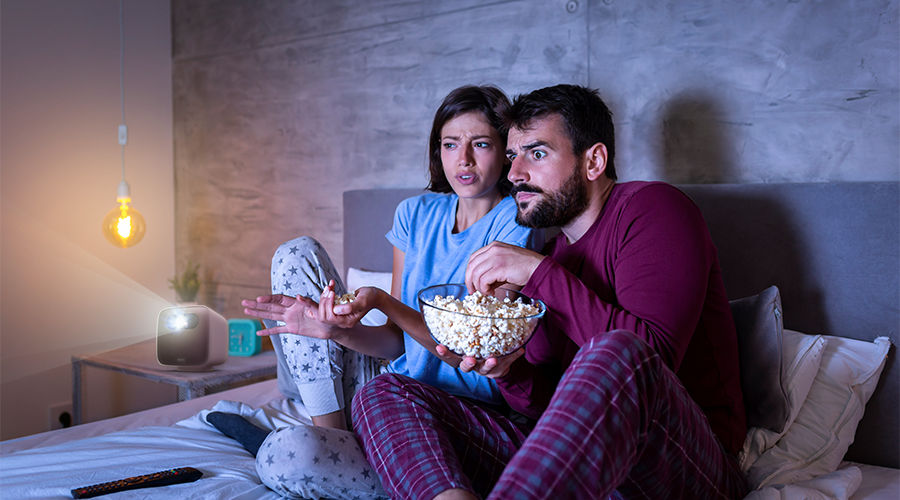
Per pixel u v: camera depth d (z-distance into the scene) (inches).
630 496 38.0
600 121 51.1
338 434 48.7
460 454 46.2
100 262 120.5
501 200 61.0
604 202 52.2
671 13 73.8
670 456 36.9
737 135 70.4
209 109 124.5
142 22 125.3
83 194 117.9
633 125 77.0
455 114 59.2
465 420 47.1
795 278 64.4
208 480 49.3
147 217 126.8
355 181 104.6
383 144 100.7
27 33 110.4
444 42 93.0
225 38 120.9
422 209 65.3
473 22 90.0
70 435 66.5
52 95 113.6
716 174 71.9
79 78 117.0
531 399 49.0
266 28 114.8
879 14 62.2
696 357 49.3
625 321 42.9
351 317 48.8
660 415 35.9
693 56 72.6
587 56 80.0
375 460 43.0
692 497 40.0
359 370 61.2
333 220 108.0
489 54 88.7
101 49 119.8
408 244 64.3
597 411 32.6
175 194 131.0
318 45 107.8
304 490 46.3
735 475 45.3
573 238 54.2
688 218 46.2
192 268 129.3
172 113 130.5
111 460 53.9
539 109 50.6
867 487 53.4
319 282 59.8
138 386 124.9
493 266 46.5
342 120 105.6
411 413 43.9
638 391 34.0
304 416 67.9
